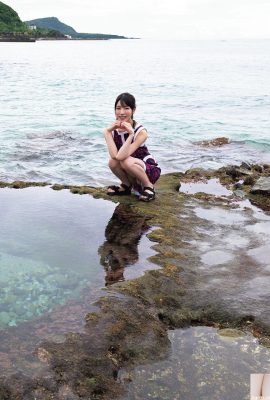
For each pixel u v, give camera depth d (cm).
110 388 285
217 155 1054
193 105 1867
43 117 1441
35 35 18650
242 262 455
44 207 594
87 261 441
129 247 478
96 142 1112
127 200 633
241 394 286
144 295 386
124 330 336
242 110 1758
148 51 10762
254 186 733
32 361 292
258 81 3081
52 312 350
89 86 2477
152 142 1163
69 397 272
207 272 432
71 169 862
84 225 534
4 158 925
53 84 2512
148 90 2391
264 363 316
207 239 514
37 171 837
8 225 525
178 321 363
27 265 427
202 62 5781
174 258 456
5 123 1317
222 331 352
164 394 284
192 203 650
